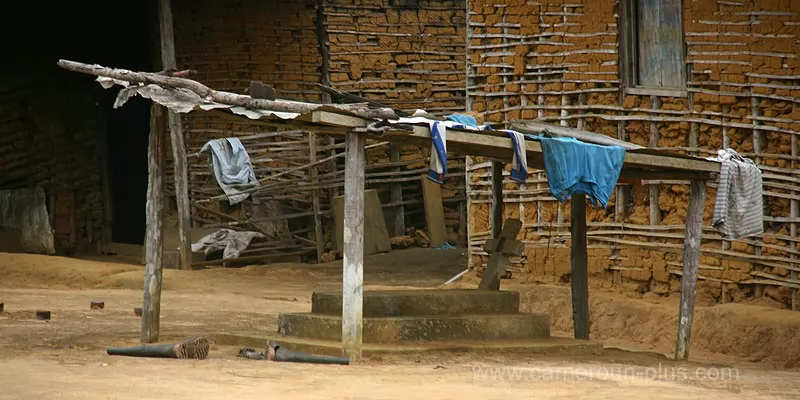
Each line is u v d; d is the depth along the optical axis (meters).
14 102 27.03
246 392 8.77
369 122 11.07
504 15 19.81
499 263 14.60
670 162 13.28
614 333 16.98
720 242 17.06
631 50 18.44
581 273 15.08
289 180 26.97
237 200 26.08
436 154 11.50
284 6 27.30
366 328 12.28
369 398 8.67
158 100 11.41
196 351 10.98
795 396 9.84
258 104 11.30
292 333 12.72
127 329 13.72
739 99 16.97
